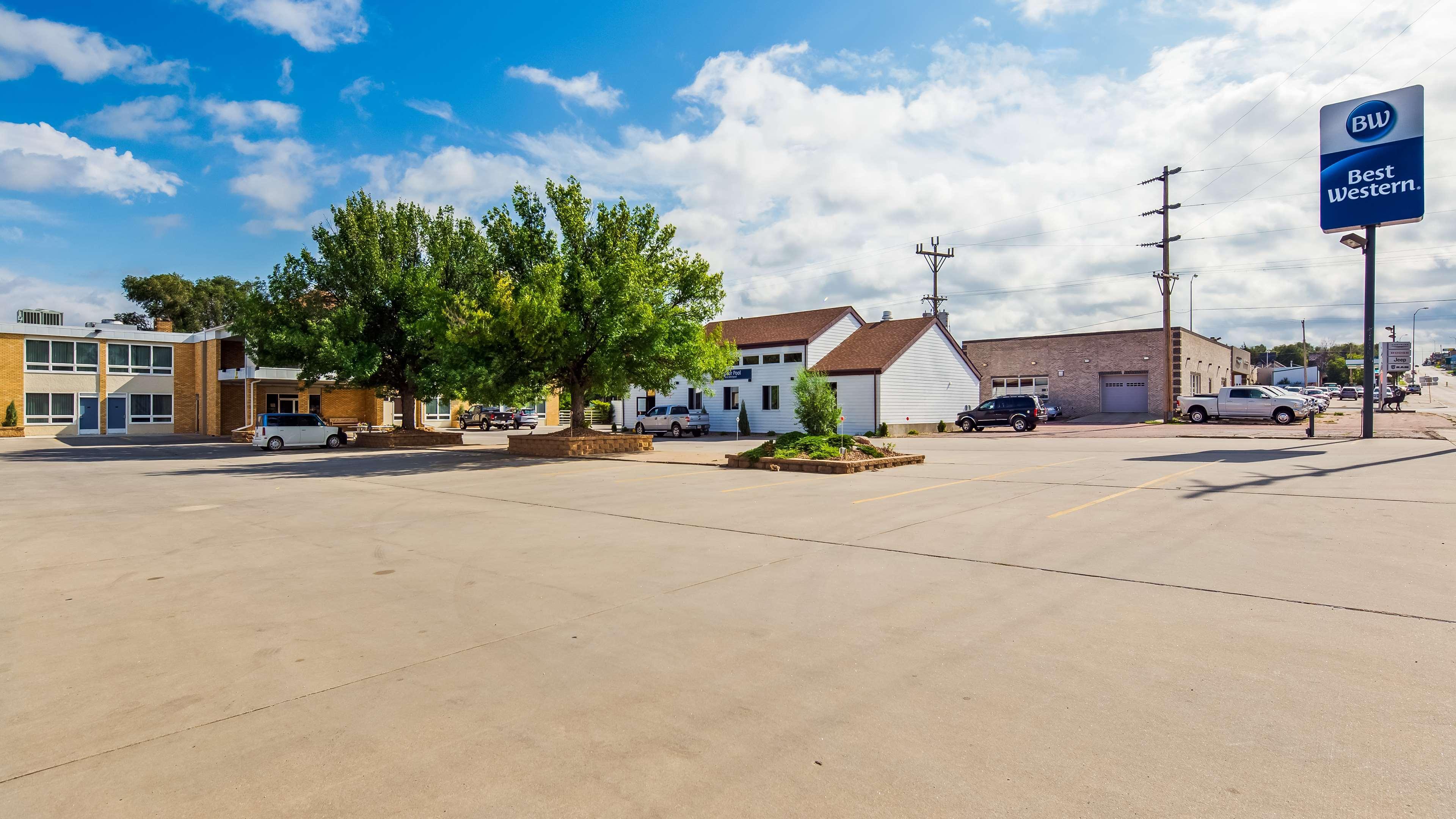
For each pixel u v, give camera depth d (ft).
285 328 98.37
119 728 12.49
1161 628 16.52
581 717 12.60
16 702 13.67
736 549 26.37
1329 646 15.05
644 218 79.77
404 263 108.06
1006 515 32.19
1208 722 11.82
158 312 229.66
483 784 10.43
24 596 21.29
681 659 15.31
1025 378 165.07
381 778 10.64
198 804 10.02
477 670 14.89
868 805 9.68
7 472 65.05
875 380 112.47
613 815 9.56
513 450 82.07
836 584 21.11
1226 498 34.94
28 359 133.69
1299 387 225.97
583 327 73.46
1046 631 16.47
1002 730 11.75
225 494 47.06
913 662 14.80
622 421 148.36
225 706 13.35
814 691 13.48
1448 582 19.54
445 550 27.37
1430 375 457.68
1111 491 38.93
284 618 18.88
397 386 109.29
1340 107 70.13
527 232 77.92
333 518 36.04
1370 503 32.35
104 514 38.37
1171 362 120.67
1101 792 9.85
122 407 144.46
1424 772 10.09
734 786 10.23
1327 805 9.39
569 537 29.53
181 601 20.61
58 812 9.88
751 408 127.13
